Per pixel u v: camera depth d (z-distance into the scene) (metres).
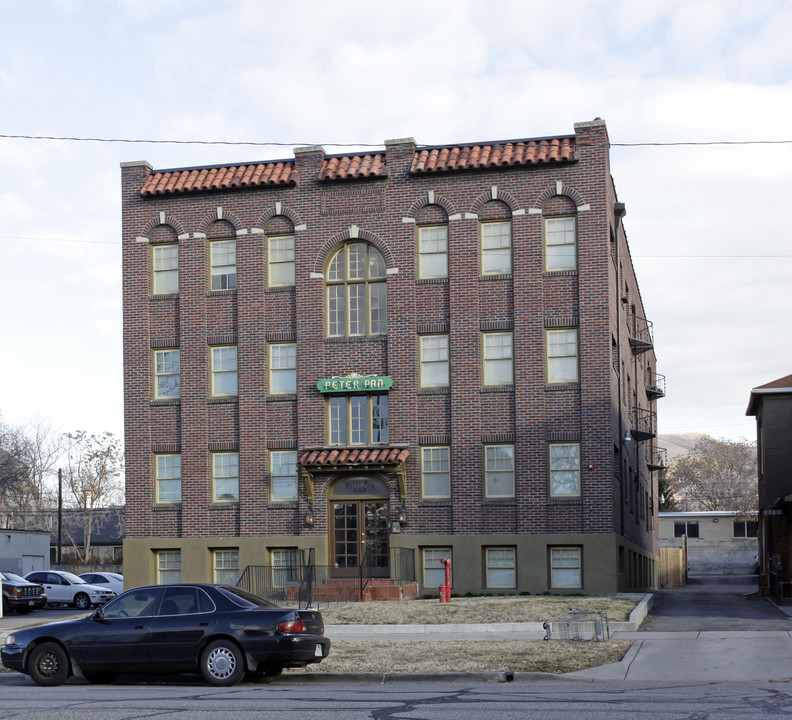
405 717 13.59
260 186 38.75
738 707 14.39
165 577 38.97
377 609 29.12
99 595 46.88
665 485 92.81
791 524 41.50
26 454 79.25
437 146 38.00
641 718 13.36
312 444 37.62
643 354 55.44
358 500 37.28
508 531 35.88
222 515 38.34
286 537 37.56
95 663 18.47
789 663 19.59
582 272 36.00
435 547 36.41
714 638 23.16
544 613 27.34
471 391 36.53
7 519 84.81
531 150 36.75
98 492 89.38
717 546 80.62
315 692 16.84
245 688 17.59
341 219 38.12
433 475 36.84
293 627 18.03
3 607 42.78
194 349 39.09
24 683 19.56
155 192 39.53
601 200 36.03
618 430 38.72
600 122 36.19
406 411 37.03
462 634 25.19
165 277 39.81
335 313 38.22
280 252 38.88
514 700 15.39
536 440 35.84
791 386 46.59
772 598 37.31
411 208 37.56
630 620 25.34
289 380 38.41
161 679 19.64
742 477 118.75
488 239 37.06
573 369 36.00
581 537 35.16
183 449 38.91
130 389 39.66
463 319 36.78
